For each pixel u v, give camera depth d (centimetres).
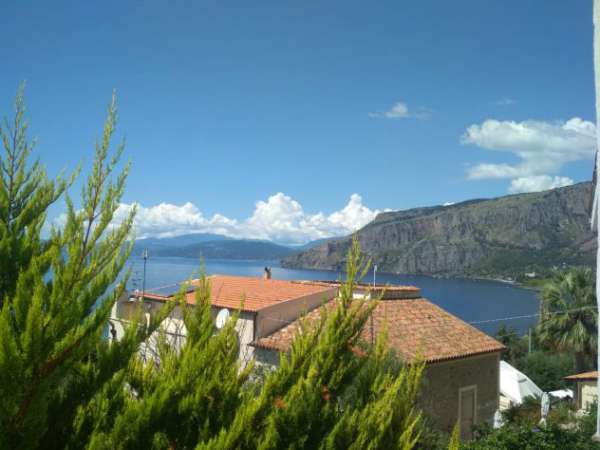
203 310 537
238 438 402
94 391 399
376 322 2077
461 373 2081
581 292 3434
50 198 452
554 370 3900
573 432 1457
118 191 362
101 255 370
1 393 310
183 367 441
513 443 1394
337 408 526
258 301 2152
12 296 392
